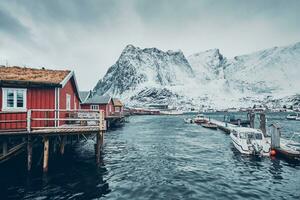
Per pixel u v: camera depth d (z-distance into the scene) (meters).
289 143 23.41
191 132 39.81
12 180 13.90
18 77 17.45
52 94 17.91
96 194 12.16
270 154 20.48
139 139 31.17
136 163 18.36
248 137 21.81
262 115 29.89
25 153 18.48
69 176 14.78
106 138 31.98
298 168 17.06
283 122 63.81
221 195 12.27
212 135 35.91
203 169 16.88
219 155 21.41
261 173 15.97
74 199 11.55
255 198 11.96
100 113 16.62
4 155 14.60
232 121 51.66
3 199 11.50
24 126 16.91
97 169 16.39
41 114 17.52
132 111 121.06
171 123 60.47
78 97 26.91
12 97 16.80
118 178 14.64
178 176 15.23
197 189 13.04
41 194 12.06
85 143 26.28
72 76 21.95
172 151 23.22
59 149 20.77
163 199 11.69
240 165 17.89
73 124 21.16
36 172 15.43
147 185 13.53
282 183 14.12
